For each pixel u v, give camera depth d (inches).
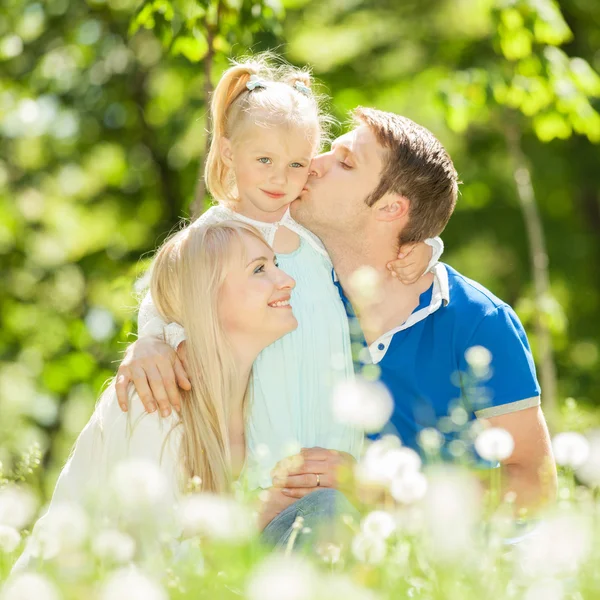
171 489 131.1
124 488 99.0
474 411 159.2
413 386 157.1
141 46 430.9
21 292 483.8
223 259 137.7
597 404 500.4
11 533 107.8
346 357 150.8
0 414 459.5
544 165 491.2
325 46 458.9
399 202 154.7
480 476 150.2
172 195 465.7
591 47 482.3
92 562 94.2
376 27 467.2
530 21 274.8
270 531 132.0
